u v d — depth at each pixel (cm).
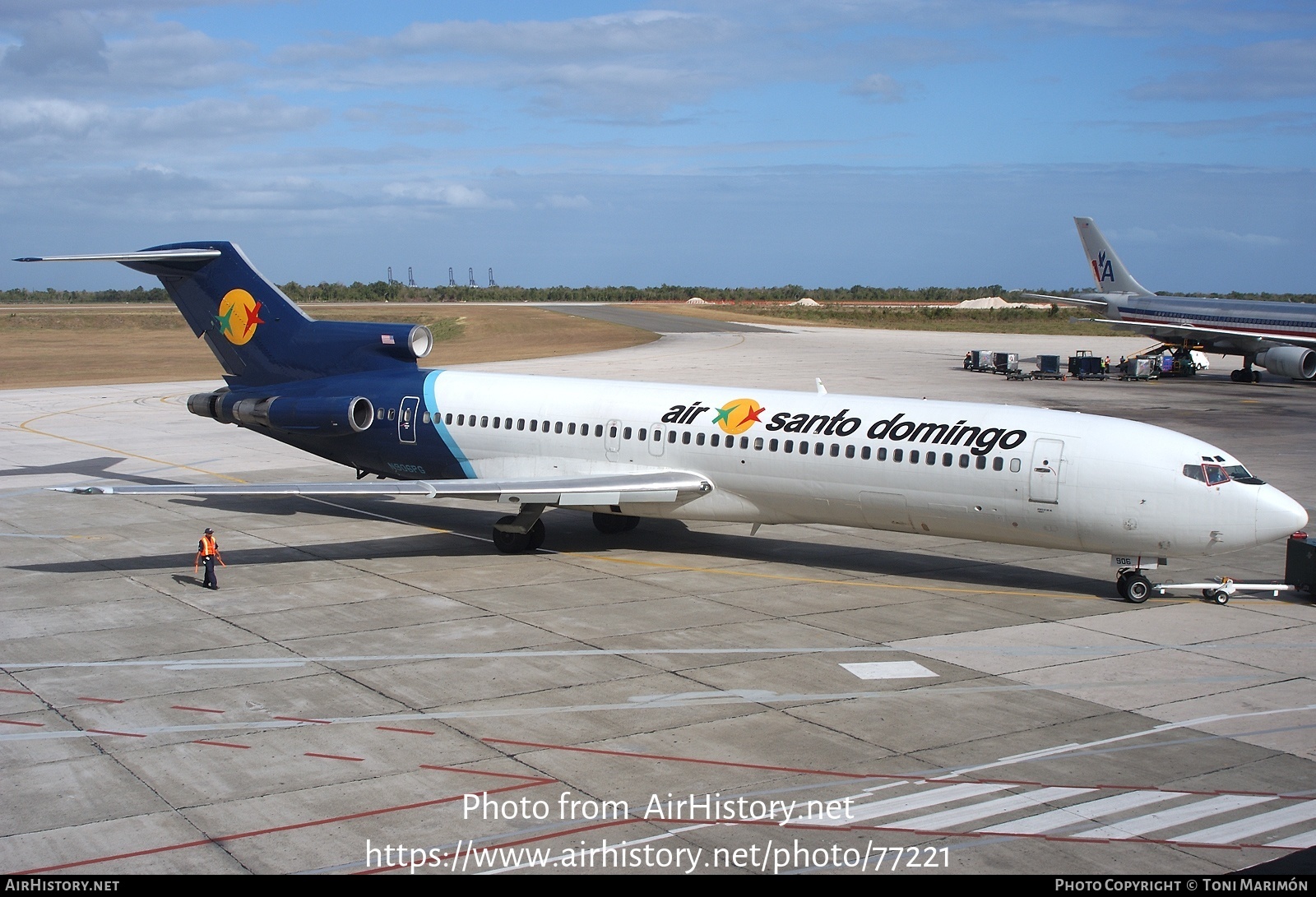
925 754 1620
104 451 4638
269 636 2186
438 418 3159
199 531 3200
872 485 2614
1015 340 12156
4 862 1291
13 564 2778
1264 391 6969
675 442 2848
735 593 2547
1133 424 2484
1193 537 2369
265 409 3325
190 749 1623
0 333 14325
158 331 14925
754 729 1711
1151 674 1992
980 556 2969
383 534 3186
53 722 1728
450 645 2127
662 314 17638
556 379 3167
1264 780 1543
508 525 2916
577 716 1761
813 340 11731
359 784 1510
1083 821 1414
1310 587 2492
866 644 2159
